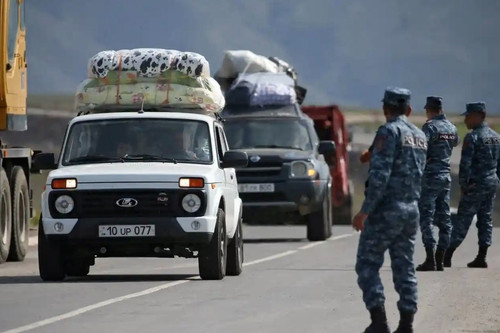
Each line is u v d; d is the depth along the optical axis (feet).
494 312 106.32
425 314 105.09
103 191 127.13
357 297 115.85
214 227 128.26
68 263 135.44
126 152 133.28
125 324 97.76
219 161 134.92
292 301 112.68
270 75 217.15
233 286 124.57
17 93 165.99
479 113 148.36
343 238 209.26
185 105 140.36
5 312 104.53
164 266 150.10
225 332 94.43
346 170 268.00
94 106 140.67
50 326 96.58
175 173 127.65
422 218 143.43
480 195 148.05
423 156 91.20
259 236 217.97
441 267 144.66
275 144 205.46
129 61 140.46
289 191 197.88
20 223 166.40
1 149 158.30
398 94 91.40
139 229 126.72
